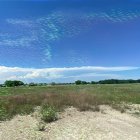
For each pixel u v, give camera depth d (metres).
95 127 17.30
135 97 35.06
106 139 15.23
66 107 22.75
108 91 47.75
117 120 19.98
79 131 16.30
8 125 16.80
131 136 16.16
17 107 21.56
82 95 30.52
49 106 22.06
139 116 22.30
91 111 22.14
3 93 38.62
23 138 14.70
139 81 152.62
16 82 100.44
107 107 25.14
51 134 15.62
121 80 147.38
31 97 27.73
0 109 20.36
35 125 16.98
